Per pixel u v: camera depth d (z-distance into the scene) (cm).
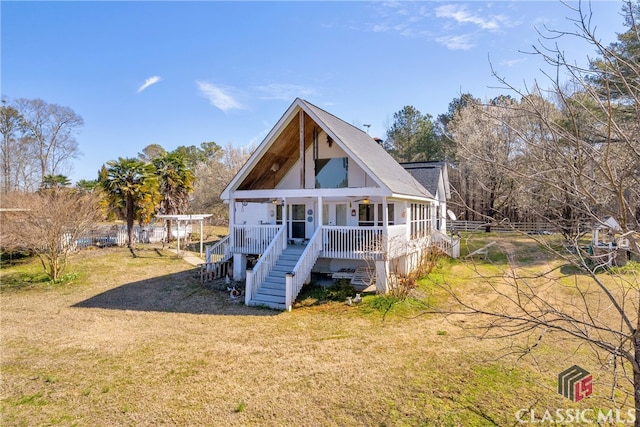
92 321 1110
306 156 1700
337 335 935
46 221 1705
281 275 1345
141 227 3084
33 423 572
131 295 1434
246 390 661
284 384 679
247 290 1254
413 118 4494
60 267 1772
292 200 1736
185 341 916
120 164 2616
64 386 690
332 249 1384
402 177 1709
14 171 4209
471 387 644
